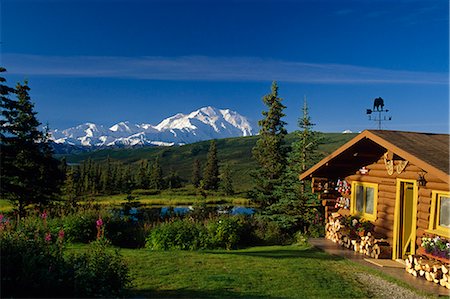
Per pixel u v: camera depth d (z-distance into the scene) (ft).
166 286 30.19
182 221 60.44
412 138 41.73
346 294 30.66
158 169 261.44
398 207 43.47
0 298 22.03
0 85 98.17
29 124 106.11
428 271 35.09
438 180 37.42
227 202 181.16
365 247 46.11
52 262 24.86
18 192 102.73
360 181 51.06
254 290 30.12
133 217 70.85
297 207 65.41
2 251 24.06
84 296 23.95
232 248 53.42
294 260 42.52
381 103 47.03
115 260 28.04
